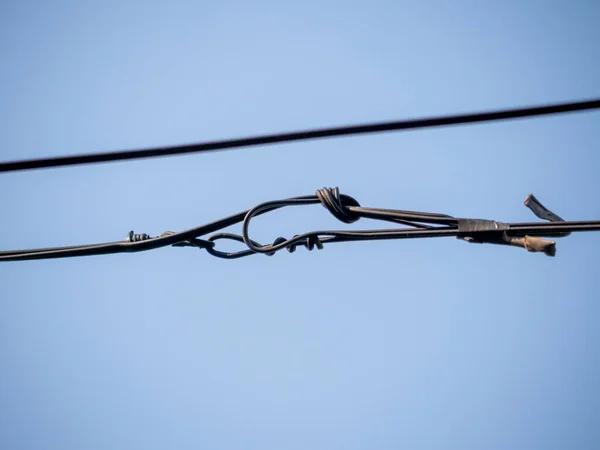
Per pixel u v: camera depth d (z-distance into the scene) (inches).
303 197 298.8
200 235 300.4
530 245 275.4
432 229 292.7
